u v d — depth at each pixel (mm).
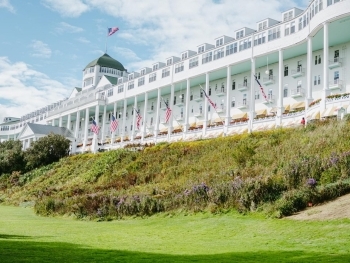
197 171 29938
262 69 56906
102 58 103312
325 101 37438
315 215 15461
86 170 46469
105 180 38906
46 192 39312
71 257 10266
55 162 58406
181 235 15453
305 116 40875
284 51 49438
